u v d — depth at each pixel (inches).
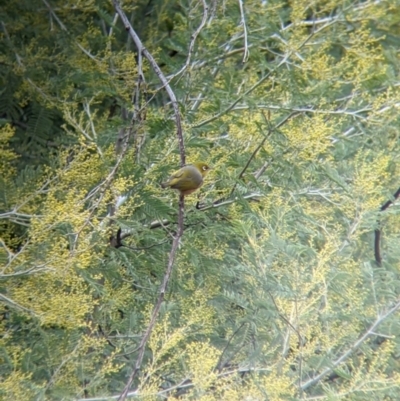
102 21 626.2
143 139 438.0
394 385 388.2
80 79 530.9
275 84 527.8
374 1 637.9
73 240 397.1
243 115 473.4
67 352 404.2
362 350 422.3
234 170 452.4
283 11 629.6
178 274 453.7
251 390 376.5
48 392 396.8
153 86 552.4
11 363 384.5
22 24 577.0
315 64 507.2
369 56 537.3
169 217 411.2
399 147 541.6
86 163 402.9
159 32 631.8
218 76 539.5
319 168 466.6
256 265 421.4
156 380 390.6
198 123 466.0
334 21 587.2
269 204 446.3
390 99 494.0
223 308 466.9
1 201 408.8
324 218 494.6
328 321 426.9
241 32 547.8
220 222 468.8
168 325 436.8
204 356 375.9
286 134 454.3
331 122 474.0
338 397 384.8
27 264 386.3
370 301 454.9
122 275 456.8
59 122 615.5
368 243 534.9
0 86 585.0
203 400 363.6
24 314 381.4
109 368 402.6
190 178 357.4
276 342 419.8
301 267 418.6
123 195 415.5
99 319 442.9
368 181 458.3
